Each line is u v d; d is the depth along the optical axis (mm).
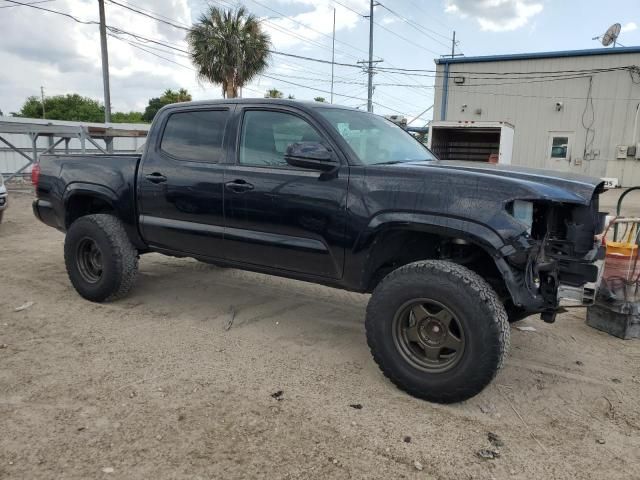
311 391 3420
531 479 2594
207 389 3398
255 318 4832
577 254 3385
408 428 3008
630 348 4320
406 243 3697
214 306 5145
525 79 24609
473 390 3123
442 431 2990
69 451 2686
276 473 2564
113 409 3109
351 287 3721
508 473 2633
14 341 4125
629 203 16688
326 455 2723
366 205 3480
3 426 2898
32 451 2678
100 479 2475
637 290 4637
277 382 3537
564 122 24172
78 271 5102
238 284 5930
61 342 4125
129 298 5316
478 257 3631
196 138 4484
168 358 3873
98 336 4270
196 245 4469
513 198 3051
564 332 4664
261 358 3932
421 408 3242
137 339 4230
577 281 3299
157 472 2541
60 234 9133
